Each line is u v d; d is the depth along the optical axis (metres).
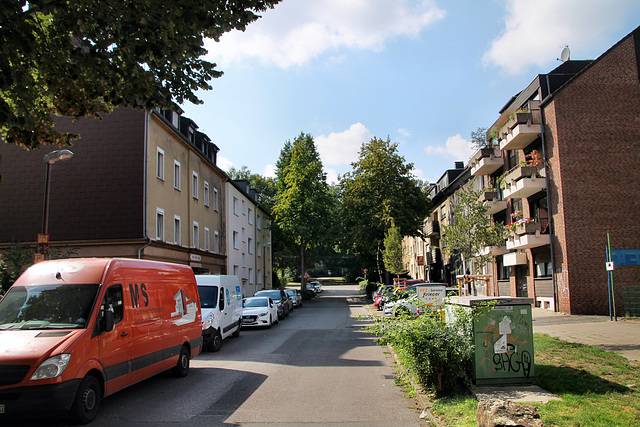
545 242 21.80
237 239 38.69
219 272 33.53
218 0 7.12
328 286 88.62
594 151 20.72
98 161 21.44
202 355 13.21
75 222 20.97
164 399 7.91
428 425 6.13
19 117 6.56
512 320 7.29
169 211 24.33
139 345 8.05
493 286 30.27
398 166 40.78
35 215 21.17
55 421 6.57
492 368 7.20
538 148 23.03
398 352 7.67
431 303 7.78
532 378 7.23
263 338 17.19
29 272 7.77
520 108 24.44
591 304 19.95
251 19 7.36
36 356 6.12
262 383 9.16
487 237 20.16
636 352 9.79
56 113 9.04
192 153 28.27
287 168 49.09
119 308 7.66
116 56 7.49
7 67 6.37
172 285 9.77
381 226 39.44
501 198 28.72
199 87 8.35
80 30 6.96
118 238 20.75
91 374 6.82
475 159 30.11
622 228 20.27
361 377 9.64
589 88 21.03
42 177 21.47
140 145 21.52
